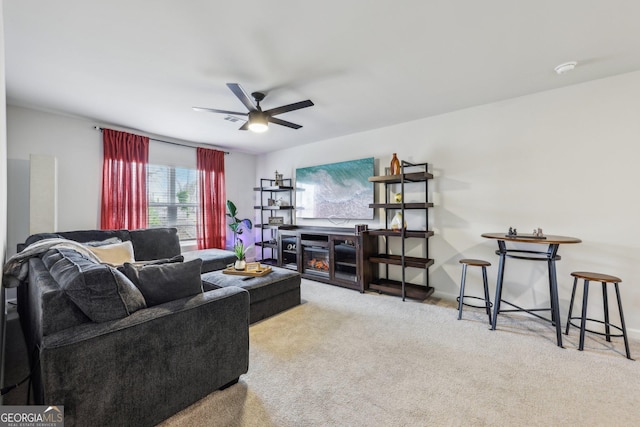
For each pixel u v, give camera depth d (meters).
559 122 2.77
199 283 1.75
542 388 1.76
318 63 2.29
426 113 3.49
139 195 4.15
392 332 2.56
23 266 2.15
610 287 2.54
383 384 1.81
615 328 2.43
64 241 2.56
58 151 3.50
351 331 2.58
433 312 3.05
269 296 2.91
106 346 1.28
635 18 1.75
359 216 4.28
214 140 4.81
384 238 4.07
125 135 4.02
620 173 2.49
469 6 1.65
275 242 5.40
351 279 3.94
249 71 2.42
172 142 4.67
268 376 1.90
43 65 2.31
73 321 1.31
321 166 4.77
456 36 1.94
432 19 1.77
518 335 2.49
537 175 2.89
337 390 1.75
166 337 1.47
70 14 1.69
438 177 3.56
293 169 5.35
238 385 1.81
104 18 1.74
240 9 1.66
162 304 1.56
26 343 2.27
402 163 3.43
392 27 1.85
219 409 1.59
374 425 1.47
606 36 1.94
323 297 3.57
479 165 3.25
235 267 3.22
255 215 6.04
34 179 3.03
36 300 1.53
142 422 1.39
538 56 2.20
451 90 2.82
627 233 2.47
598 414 1.54
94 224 3.79
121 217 3.96
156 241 3.78
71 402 1.19
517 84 2.69
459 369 1.97
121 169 3.98
